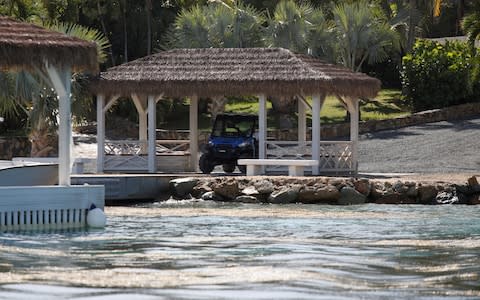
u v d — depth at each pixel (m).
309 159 63.00
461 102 94.44
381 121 89.94
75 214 39.25
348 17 93.19
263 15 99.88
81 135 86.50
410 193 52.28
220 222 40.94
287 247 31.92
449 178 56.66
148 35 99.44
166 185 54.94
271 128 94.06
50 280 24.52
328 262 28.06
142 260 28.66
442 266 27.20
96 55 41.03
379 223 40.56
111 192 53.22
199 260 28.61
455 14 125.62
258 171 61.12
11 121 85.69
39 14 79.31
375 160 74.50
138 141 65.38
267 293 22.72
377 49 94.69
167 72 63.25
